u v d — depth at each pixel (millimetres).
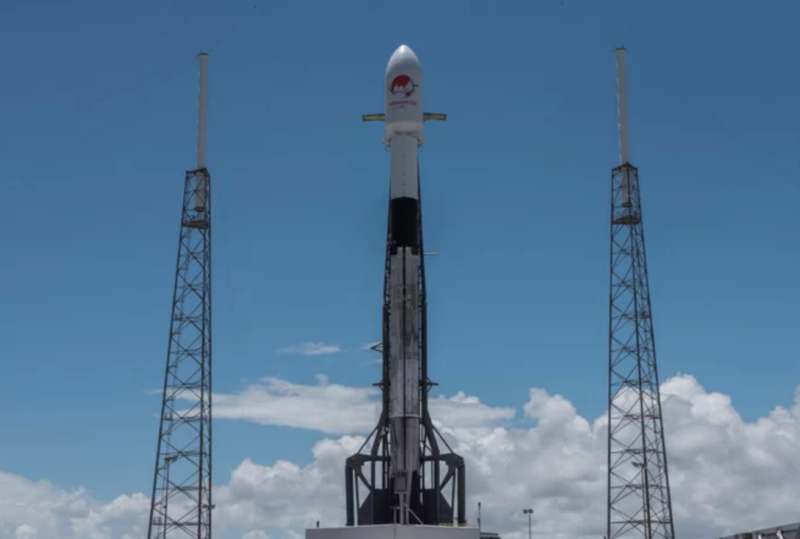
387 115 85125
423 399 84438
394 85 85188
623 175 103625
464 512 82500
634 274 102125
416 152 85000
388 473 83688
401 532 75875
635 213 102812
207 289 100312
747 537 63312
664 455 98000
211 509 96000
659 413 98750
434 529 76438
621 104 104750
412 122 84312
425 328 85125
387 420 83938
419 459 83000
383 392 84375
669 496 97250
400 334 82062
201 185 101125
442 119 86000
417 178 84812
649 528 96438
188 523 95375
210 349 99438
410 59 85875
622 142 104125
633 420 98875
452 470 82438
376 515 83062
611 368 100938
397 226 83312
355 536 76312
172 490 96000
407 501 80875
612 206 103812
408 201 83562
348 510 83500
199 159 102000
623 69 105375
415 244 83375
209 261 100750
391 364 82312
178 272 100062
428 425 84000
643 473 97562
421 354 85000
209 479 96688
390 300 84250
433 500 82250
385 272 85500
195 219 100750
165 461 96500
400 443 80938
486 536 88688
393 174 84250
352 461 83812
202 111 102625
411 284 82750
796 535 59188
